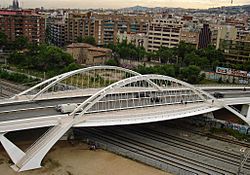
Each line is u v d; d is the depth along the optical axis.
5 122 62.28
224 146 79.75
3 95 113.56
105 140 77.75
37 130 75.94
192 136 85.12
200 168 66.69
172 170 63.66
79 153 69.19
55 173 60.12
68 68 143.75
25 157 61.44
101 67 87.00
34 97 83.81
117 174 61.94
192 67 151.38
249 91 119.69
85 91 94.69
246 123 95.31
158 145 77.44
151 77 82.31
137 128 87.94
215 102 92.38
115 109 78.50
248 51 175.75
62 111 74.50
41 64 158.12
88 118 71.25
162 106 85.69
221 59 183.62
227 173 65.31
